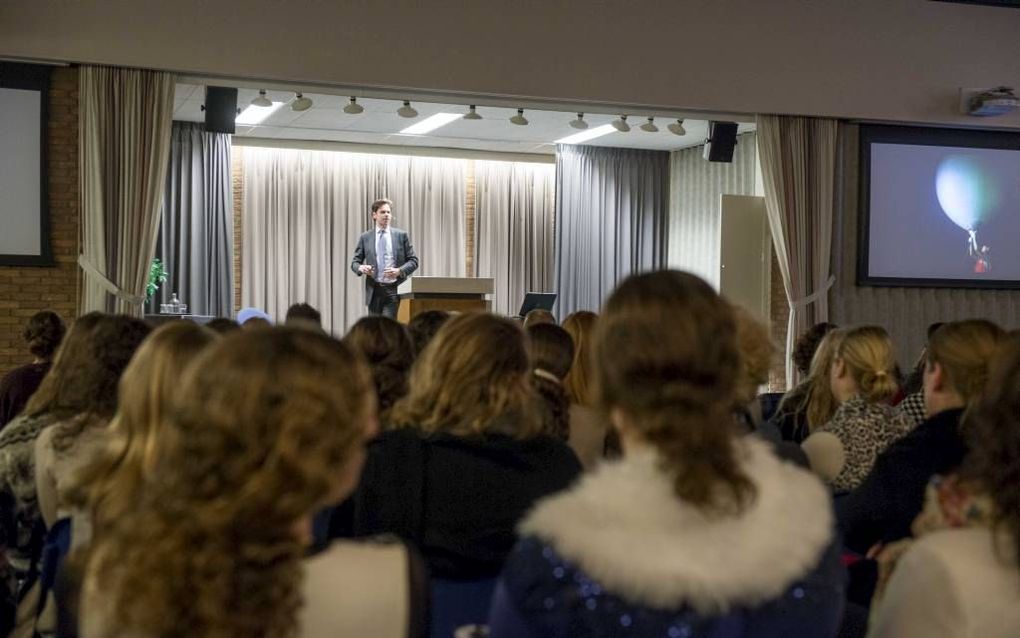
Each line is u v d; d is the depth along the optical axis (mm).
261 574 980
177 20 7289
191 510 983
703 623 1021
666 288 1146
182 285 10336
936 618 1247
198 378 1061
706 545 1040
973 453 1320
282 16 7520
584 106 8477
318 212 11266
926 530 1479
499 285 11969
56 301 7188
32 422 2270
